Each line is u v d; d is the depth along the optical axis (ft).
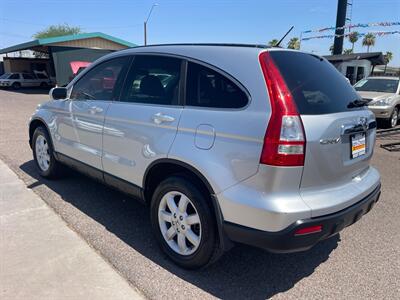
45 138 16.35
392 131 36.17
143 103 11.21
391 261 11.09
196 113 9.59
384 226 13.53
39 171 17.39
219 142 8.95
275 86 8.44
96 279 9.54
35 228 12.18
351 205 9.34
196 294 9.22
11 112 44.96
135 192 11.55
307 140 8.23
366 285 9.84
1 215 13.09
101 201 14.84
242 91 8.91
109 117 12.17
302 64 9.70
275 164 8.09
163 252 10.94
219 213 9.02
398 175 20.38
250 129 8.43
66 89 14.88
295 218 8.22
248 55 9.15
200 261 9.80
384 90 40.14
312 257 11.25
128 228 12.60
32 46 96.07
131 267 10.25
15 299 8.66
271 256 11.21
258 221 8.37
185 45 10.75
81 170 14.26
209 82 9.66
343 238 12.55
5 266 9.93
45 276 9.57
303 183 8.44
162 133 10.25
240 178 8.61
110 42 102.63
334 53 63.00
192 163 9.37
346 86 10.85
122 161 11.78
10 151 22.43
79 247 11.07
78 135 13.97
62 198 14.98
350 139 9.56
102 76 13.29
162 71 10.96
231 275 10.12
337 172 9.17
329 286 9.77
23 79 107.34
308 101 8.75
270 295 9.32
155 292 9.20
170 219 10.46
